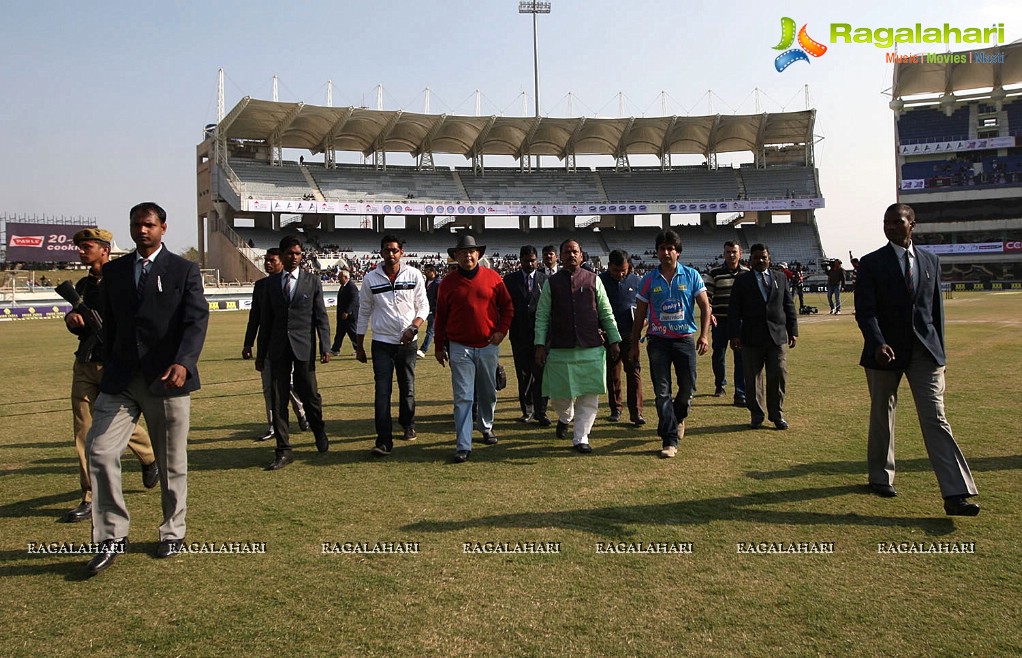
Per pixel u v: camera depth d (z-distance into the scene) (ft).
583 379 19.57
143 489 16.88
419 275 21.58
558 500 14.92
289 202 152.25
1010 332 51.98
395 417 26.45
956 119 170.91
